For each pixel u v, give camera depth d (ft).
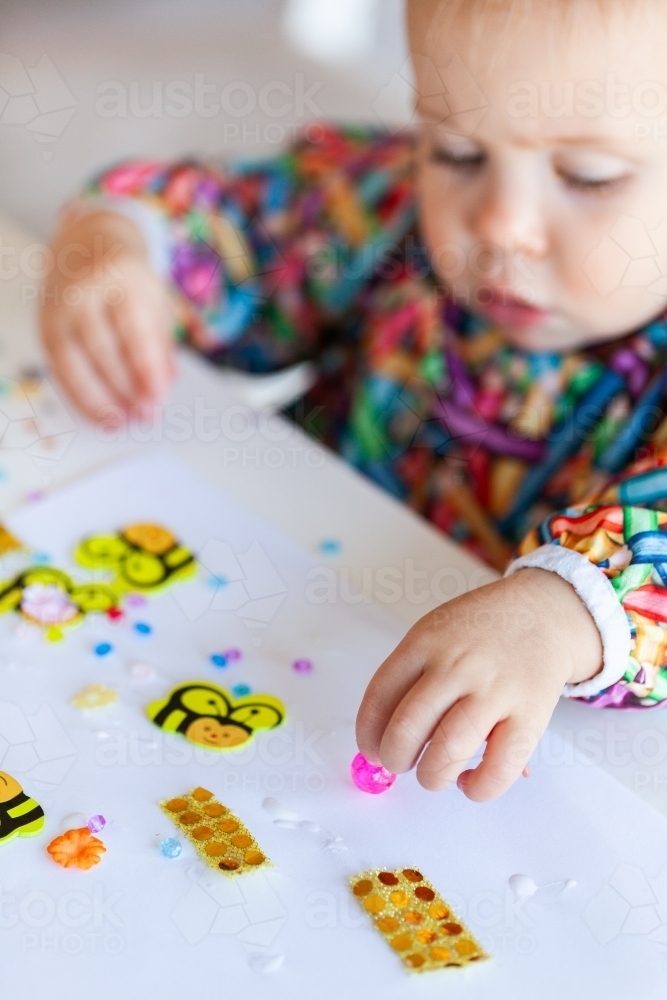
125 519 1.97
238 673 1.66
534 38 1.88
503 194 2.07
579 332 2.33
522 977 1.25
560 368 2.53
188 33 4.36
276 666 1.68
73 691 1.61
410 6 2.02
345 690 1.65
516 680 1.43
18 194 3.81
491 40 1.90
